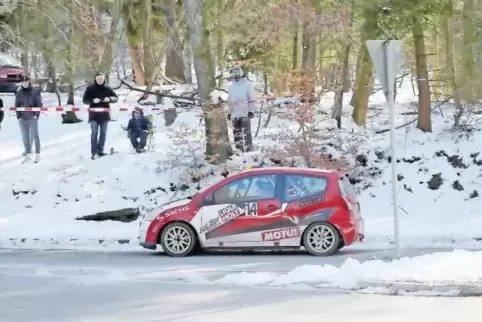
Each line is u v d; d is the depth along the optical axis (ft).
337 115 78.84
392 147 40.93
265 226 48.88
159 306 32.94
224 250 50.88
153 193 68.74
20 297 35.81
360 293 34.68
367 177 69.00
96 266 45.52
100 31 94.32
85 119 95.25
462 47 79.25
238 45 85.87
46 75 122.01
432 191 66.64
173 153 72.54
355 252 49.29
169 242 49.78
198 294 35.53
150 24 103.55
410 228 58.90
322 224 48.32
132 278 40.65
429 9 69.62
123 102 100.37
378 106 96.17
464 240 53.52
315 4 74.95
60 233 59.93
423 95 74.28
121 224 64.54
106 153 76.74
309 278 37.58
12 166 74.74
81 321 30.32
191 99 80.79
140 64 118.21
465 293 33.58
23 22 93.76
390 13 68.44
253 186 49.60
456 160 68.44
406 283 34.76
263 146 71.26
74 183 70.13
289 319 29.73
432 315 29.78
